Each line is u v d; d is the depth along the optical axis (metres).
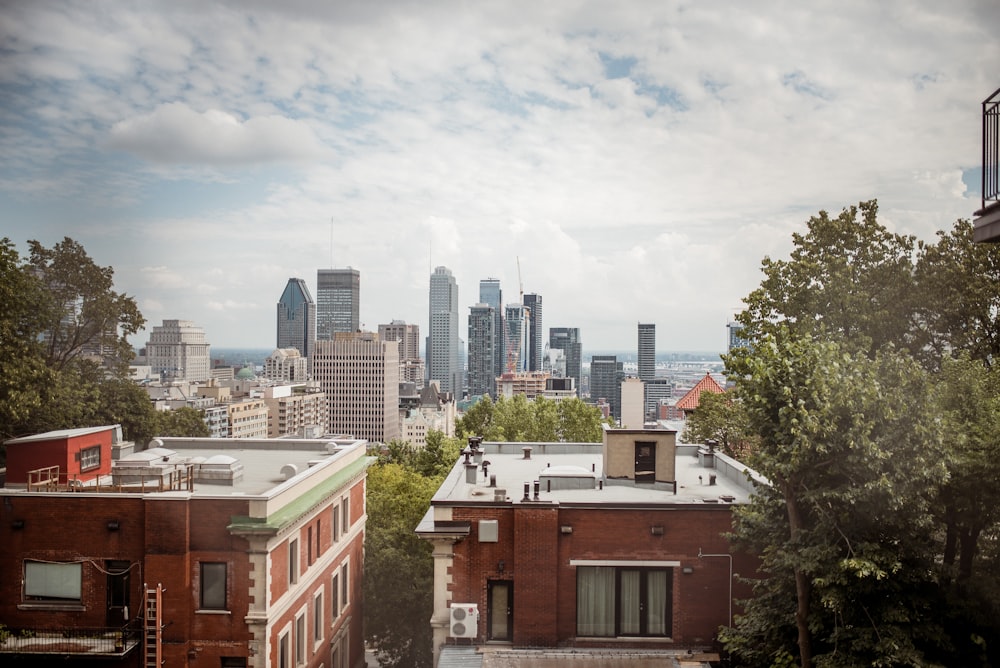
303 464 38.75
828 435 20.14
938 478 19.34
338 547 38.97
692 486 32.59
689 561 27.34
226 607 28.84
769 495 23.89
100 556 29.09
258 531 28.31
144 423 69.75
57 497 29.23
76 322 63.88
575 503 27.50
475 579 27.38
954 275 34.75
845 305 35.78
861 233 38.25
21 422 49.38
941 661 20.20
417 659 47.75
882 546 20.59
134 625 28.78
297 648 32.97
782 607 23.14
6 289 47.03
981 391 22.45
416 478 65.50
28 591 29.23
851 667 19.52
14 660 28.33
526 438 77.62
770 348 22.56
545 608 27.03
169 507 28.78
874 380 20.27
